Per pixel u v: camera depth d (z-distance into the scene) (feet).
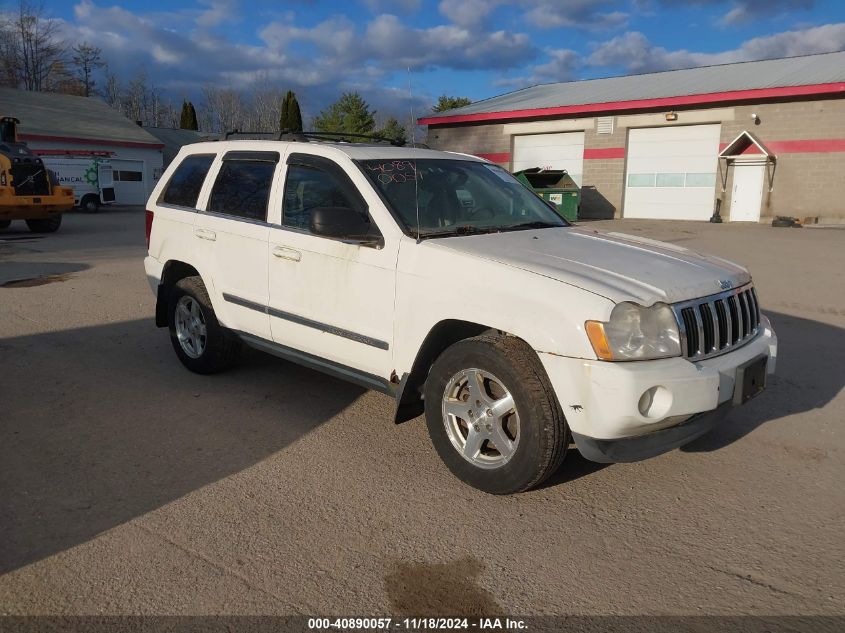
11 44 190.39
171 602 9.45
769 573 10.22
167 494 12.41
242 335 17.12
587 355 10.82
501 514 11.82
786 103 73.15
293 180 15.84
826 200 72.64
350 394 17.62
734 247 50.29
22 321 25.35
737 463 13.89
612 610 9.39
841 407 16.99
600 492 12.64
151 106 239.91
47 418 15.93
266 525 11.41
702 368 11.39
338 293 14.34
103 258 42.63
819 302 29.58
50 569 10.12
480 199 15.70
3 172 56.95
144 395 17.47
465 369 12.35
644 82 94.02
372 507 12.02
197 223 17.95
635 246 14.15
